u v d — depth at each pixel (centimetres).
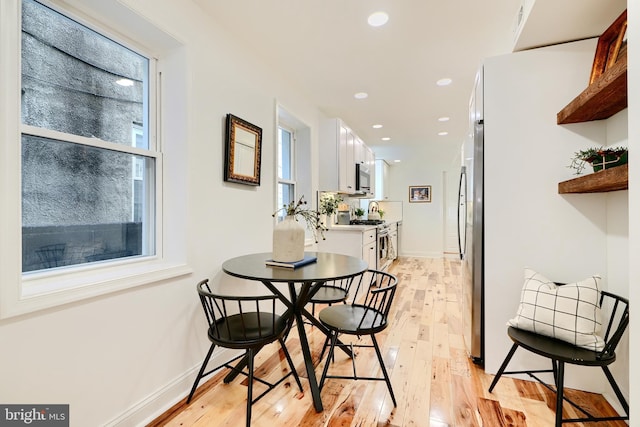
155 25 165
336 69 286
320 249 405
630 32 91
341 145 400
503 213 203
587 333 154
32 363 118
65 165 145
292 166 363
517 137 199
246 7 198
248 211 248
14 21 115
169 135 188
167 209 189
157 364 168
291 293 197
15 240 113
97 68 159
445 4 195
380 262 494
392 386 193
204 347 200
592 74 180
